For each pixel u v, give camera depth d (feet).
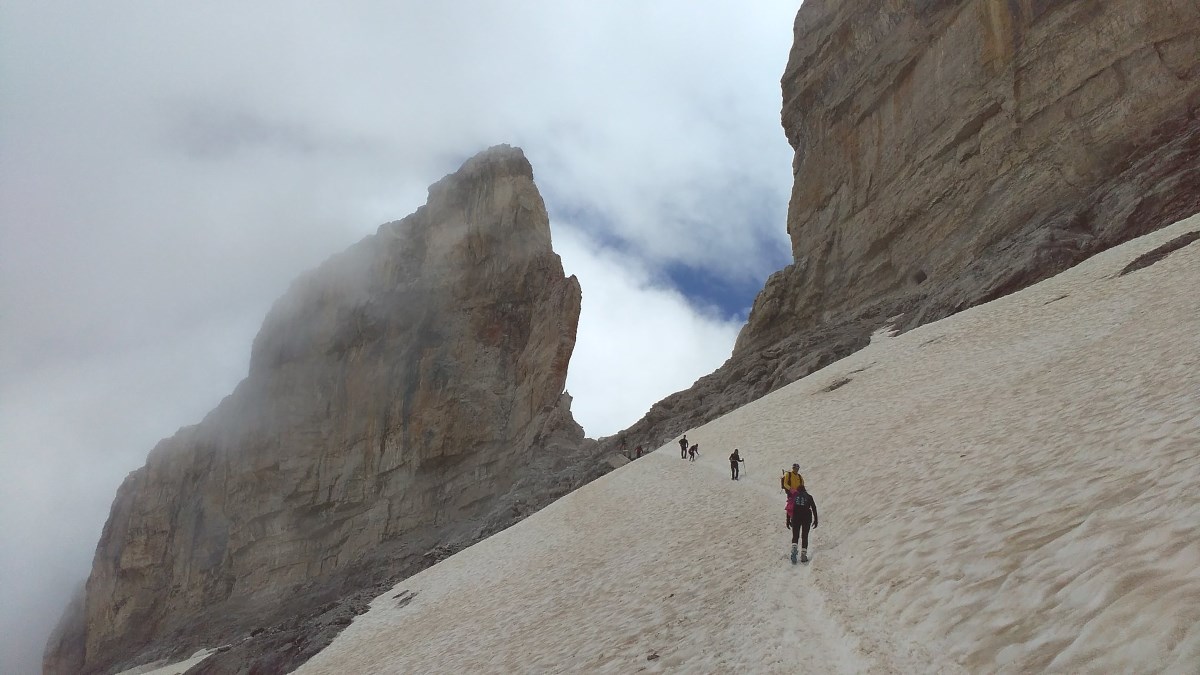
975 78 188.34
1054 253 131.13
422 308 395.55
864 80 236.43
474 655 60.90
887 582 31.96
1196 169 119.55
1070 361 61.82
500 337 373.81
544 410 317.63
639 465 149.69
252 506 388.37
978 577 26.68
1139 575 19.74
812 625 32.73
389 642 94.84
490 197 416.87
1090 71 156.87
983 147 181.57
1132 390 42.47
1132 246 107.76
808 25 279.49
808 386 141.59
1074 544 24.44
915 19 216.54
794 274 247.70
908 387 94.84
